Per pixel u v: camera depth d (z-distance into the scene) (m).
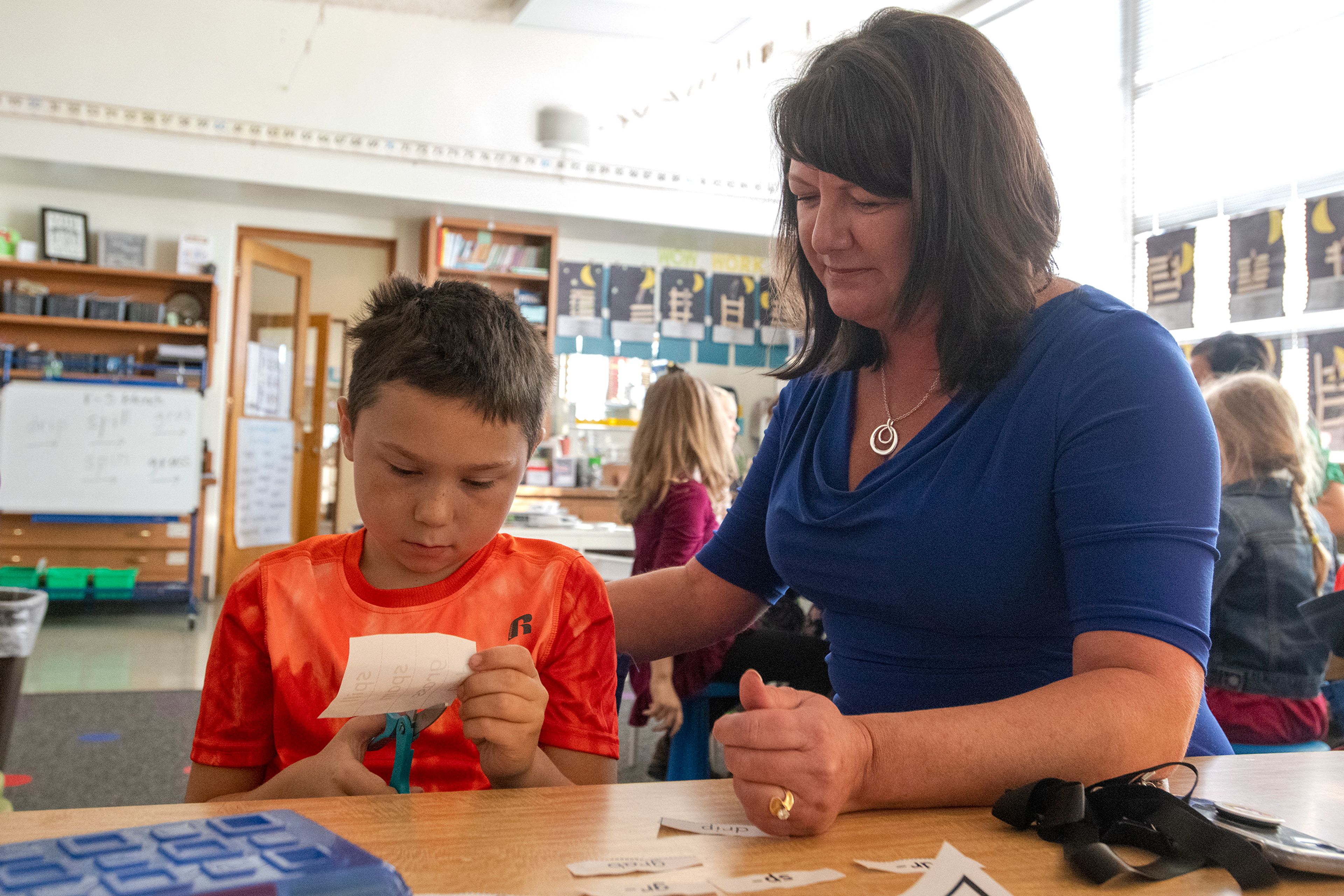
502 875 0.53
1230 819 0.65
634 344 7.39
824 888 0.53
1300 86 4.50
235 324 6.69
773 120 1.00
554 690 0.97
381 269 8.34
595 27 6.36
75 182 6.19
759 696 0.67
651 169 6.76
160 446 6.02
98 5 5.80
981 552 0.95
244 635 0.93
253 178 6.08
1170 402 0.85
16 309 6.07
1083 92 5.54
